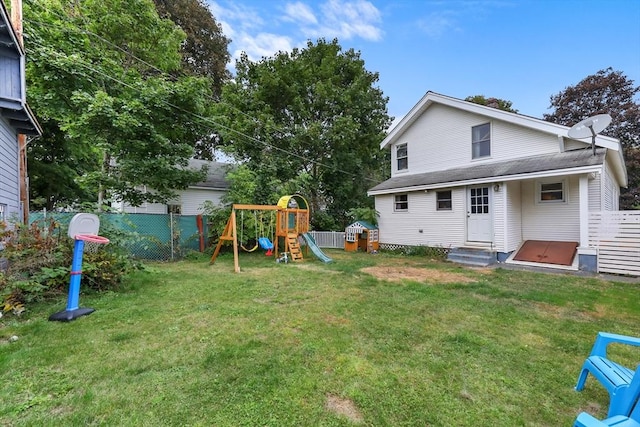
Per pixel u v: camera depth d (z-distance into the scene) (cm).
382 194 1198
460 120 1070
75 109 890
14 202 602
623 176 1128
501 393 223
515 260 827
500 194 851
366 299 467
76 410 199
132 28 1019
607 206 911
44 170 1165
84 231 392
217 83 1959
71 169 1251
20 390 219
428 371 253
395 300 462
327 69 1424
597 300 465
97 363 260
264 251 1101
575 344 307
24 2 820
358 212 1261
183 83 966
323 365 261
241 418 193
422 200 1063
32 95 838
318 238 1359
